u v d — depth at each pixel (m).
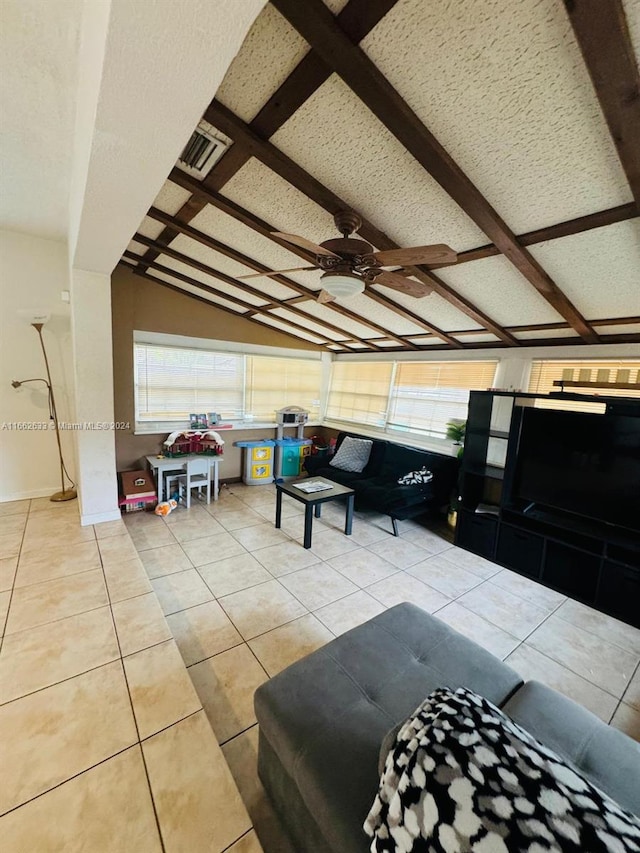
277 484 3.62
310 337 5.21
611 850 0.59
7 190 2.55
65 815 1.12
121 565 2.52
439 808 0.69
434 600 2.58
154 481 4.18
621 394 2.91
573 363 3.15
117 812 1.13
